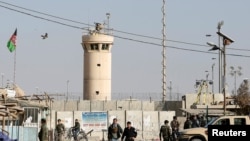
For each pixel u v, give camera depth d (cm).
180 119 7788
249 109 8281
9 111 3875
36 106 5631
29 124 5528
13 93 6372
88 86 10838
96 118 7594
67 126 7450
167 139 4719
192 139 4625
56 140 5281
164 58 9531
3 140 3170
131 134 4162
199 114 6669
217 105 7962
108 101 8662
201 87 8906
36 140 5088
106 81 10838
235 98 8381
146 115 7812
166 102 8762
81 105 8550
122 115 7731
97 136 7350
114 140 4266
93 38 10681
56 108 8456
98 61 10794
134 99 8756
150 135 7788
